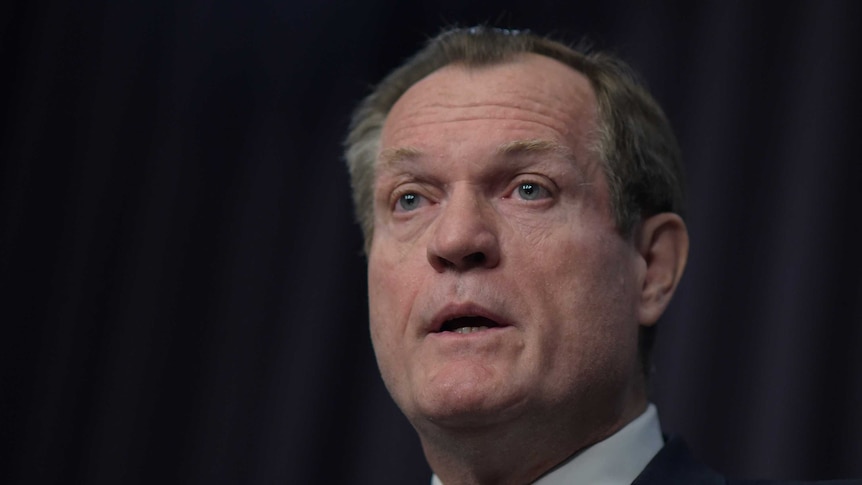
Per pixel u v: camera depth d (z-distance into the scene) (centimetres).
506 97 426
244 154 704
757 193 601
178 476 677
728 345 591
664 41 636
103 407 691
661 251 444
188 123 712
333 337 672
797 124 597
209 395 682
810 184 587
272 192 696
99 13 734
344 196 687
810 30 604
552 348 394
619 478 408
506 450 405
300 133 699
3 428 699
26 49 734
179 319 694
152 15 730
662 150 459
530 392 389
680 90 629
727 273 598
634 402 429
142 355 692
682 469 408
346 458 662
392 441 655
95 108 723
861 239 579
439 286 398
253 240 693
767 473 569
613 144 433
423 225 416
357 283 681
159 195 706
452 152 415
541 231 404
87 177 716
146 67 725
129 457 681
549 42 456
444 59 457
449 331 401
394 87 472
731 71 616
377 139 473
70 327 704
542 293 396
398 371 413
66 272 708
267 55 712
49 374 700
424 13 684
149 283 698
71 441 692
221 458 672
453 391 387
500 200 411
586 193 417
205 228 701
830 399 568
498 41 451
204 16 723
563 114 427
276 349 680
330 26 704
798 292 580
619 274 417
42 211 717
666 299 438
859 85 591
